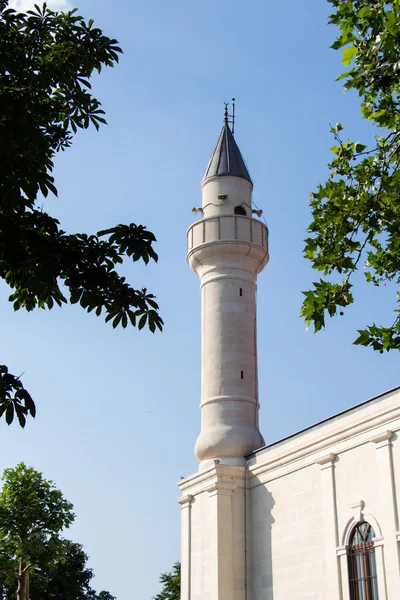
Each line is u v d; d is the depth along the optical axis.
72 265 13.47
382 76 14.48
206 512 41.72
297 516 37.25
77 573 78.56
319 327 15.04
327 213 15.63
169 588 78.94
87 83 16.59
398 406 32.50
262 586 38.72
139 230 14.15
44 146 13.27
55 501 58.69
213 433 42.88
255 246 46.53
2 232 13.62
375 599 32.12
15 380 13.54
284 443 39.41
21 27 16.47
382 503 32.31
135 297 13.96
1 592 66.00
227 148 49.88
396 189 15.43
